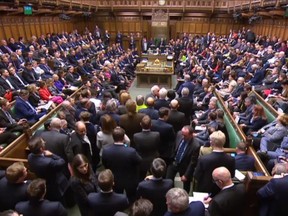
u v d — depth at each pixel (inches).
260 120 259.4
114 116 222.7
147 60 733.3
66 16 746.2
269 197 123.7
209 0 933.8
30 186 114.3
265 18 771.4
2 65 406.0
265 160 191.5
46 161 146.9
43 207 114.0
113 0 968.3
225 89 397.1
